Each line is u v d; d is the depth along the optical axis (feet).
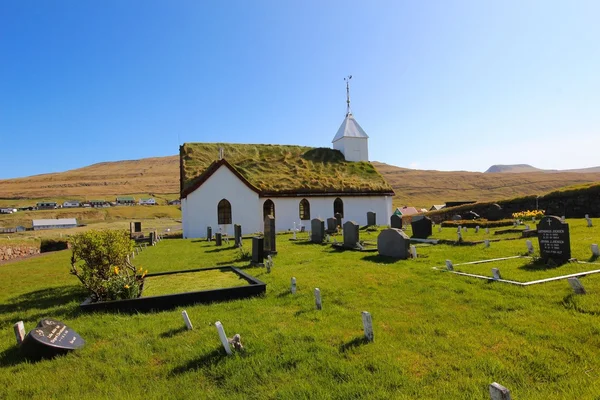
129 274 33.04
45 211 349.82
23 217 312.71
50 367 17.42
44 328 19.40
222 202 95.50
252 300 27.37
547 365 14.83
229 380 15.05
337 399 13.30
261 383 14.82
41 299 32.14
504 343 17.28
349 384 14.11
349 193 108.58
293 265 41.73
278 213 100.73
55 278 43.73
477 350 16.75
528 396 12.74
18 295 34.45
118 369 16.81
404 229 85.81
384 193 113.09
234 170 96.12
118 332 21.48
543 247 33.94
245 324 21.59
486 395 12.89
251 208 97.35
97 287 28.07
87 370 16.96
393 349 17.22
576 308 20.97
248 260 46.96
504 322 19.84
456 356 16.24
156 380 15.66
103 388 15.20
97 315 24.82
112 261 29.17
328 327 20.51
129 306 26.11
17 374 16.78
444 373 14.78
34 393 15.06
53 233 170.30
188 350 18.19
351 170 123.03
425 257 42.11
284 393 13.71
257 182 102.89
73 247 28.84
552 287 25.07
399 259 42.27
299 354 16.97
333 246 57.77
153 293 29.76
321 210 106.01
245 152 122.31
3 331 22.94
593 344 16.46
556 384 13.52
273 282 32.58
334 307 24.50
